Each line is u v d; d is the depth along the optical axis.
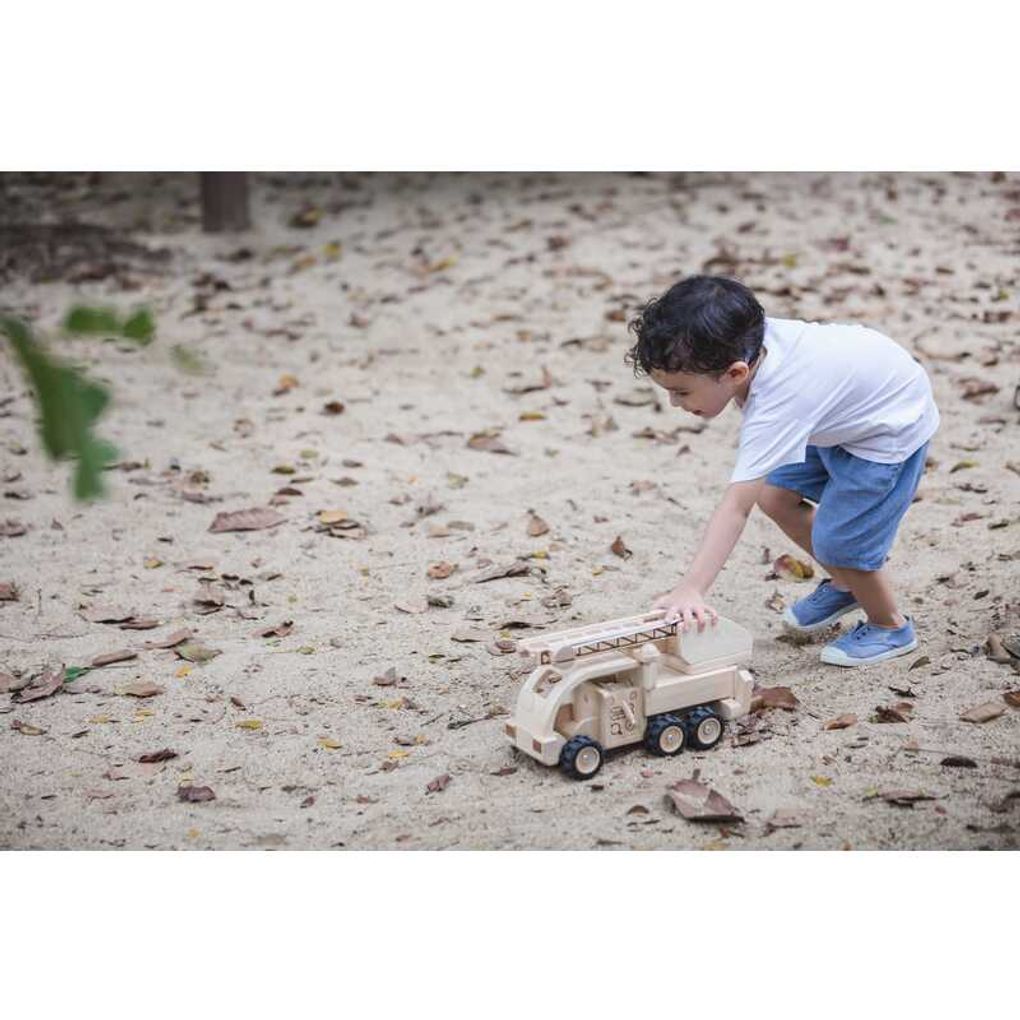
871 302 12.62
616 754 6.18
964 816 5.60
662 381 5.96
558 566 8.19
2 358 12.29
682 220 15.59
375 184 18.11
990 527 8.30
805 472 6.84
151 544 8.65
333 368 11.99
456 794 5.91
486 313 13.15
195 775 6.13
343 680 6.93
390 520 8.94
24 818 5.81
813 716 6.41
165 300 13.89
